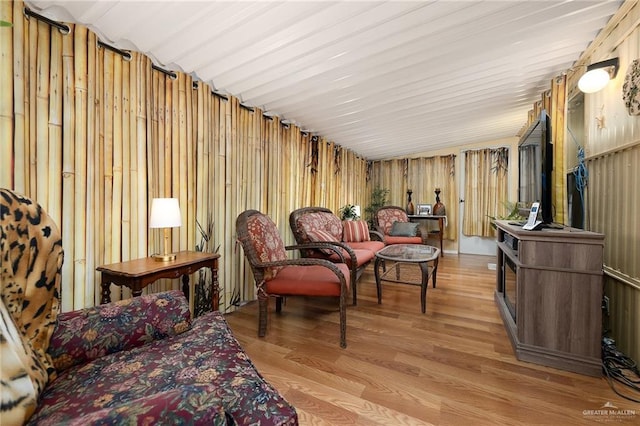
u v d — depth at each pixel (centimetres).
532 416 121
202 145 235
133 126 188
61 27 153
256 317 239
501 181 495
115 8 148
